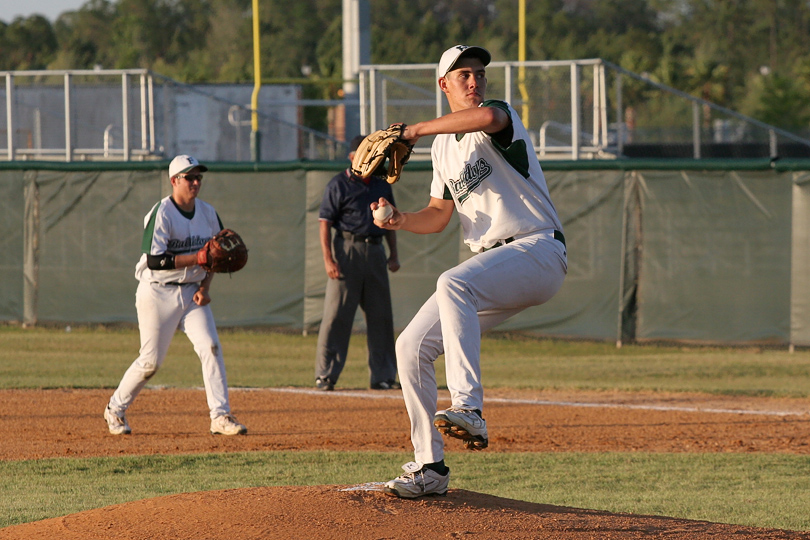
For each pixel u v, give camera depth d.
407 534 11.97
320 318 44.19
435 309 13.73
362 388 32.56
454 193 14.09
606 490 18.64
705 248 40.59
